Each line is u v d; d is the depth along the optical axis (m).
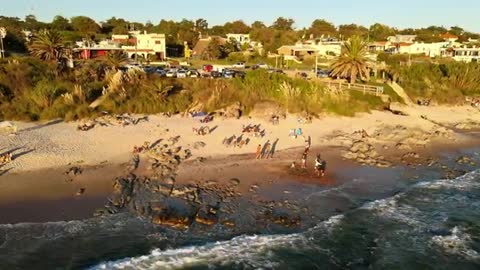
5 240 24.41
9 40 92.62
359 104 60.50
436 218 29.86
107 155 38.47
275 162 39.12
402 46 152.00
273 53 133.50
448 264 24.47
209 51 122.25
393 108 65.44
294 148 43.81
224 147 42.59
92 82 60.56
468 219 29.75
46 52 67.69
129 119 50.69
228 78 65.62
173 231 26.23
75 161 36.59
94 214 27.56
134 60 103.06
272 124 51.84
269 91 60.22
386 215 29.89
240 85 61.59
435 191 34.56
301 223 28.12
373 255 25.11
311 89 60.66
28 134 43.03
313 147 44.50
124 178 33.06
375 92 66.12
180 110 56.00
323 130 50.97
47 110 49.94
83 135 44.00
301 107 56.78
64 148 39.66
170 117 53.28
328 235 26.91
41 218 26.88
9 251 23.48
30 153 37.62
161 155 38.47
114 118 50.22
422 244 26.45
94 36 142.88
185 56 126.69
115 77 59.59
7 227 25.66
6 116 47.84
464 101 75.00
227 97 58.53
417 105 69.56
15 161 35.59
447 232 27.98
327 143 46.16
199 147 41.91
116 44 117.06
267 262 23.81
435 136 51.09
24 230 25.47
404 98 70.44
